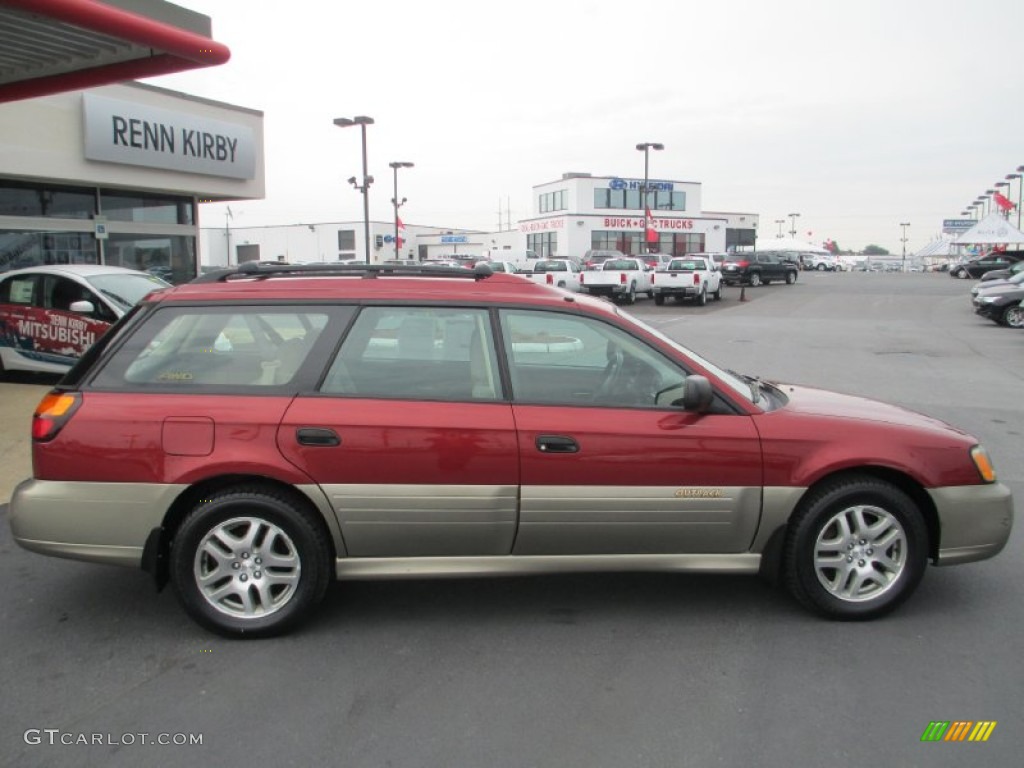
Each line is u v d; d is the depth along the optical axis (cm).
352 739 309
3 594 443
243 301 406
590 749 303
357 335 400
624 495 388
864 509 400
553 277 3266
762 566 405
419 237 8144
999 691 343
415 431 381
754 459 391
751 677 355
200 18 854
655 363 408
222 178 1739
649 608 427
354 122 2989
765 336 1970
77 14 707
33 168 1366
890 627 403
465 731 315
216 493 386
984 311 2216
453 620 412
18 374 1144
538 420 387
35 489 382
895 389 1162
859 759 296
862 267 9069
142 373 394
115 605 430
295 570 389
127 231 1620
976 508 405
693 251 7175
